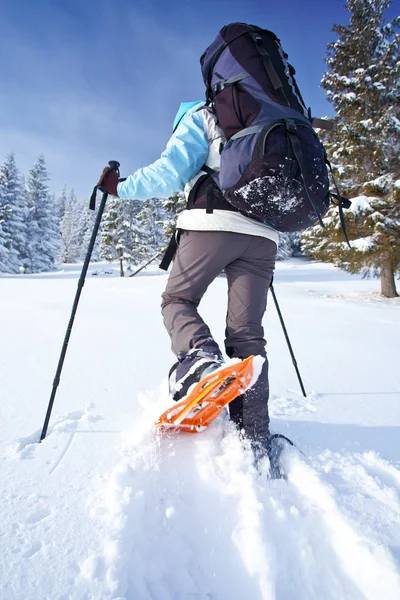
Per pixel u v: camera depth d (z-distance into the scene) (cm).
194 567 104
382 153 1027
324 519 123
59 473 137
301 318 617
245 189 138
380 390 258
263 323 545
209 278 160
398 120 1069
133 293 854
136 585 95
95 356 311
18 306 600
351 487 139
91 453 152
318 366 319
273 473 143
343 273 2378
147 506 121
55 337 382
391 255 1043
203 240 155
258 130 137
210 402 147
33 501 121
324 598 100
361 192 1090
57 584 91
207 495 130
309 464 148
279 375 289
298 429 190
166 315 164
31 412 194
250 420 156
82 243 5594
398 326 583
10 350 322
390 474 151
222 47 156
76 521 112
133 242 3416
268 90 144
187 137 154
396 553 106
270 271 170
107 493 123
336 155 1090
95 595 88
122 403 209
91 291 882
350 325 568
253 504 124
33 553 99
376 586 100
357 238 1102
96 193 175
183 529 115
